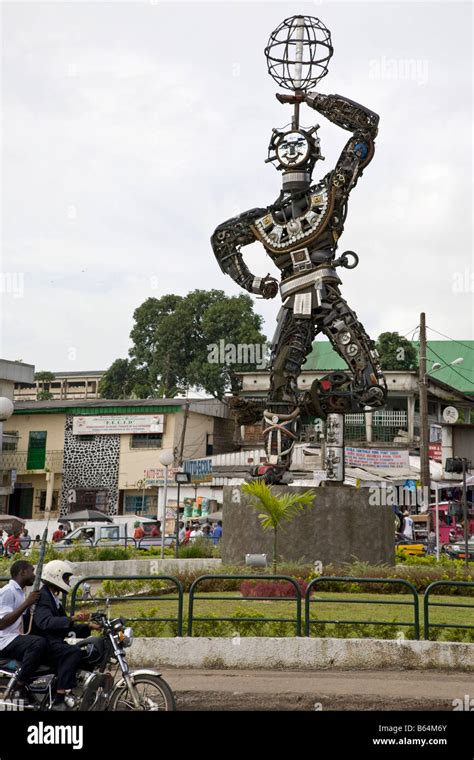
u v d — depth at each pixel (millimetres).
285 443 22203
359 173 22109
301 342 22281
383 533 21750
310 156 22484
